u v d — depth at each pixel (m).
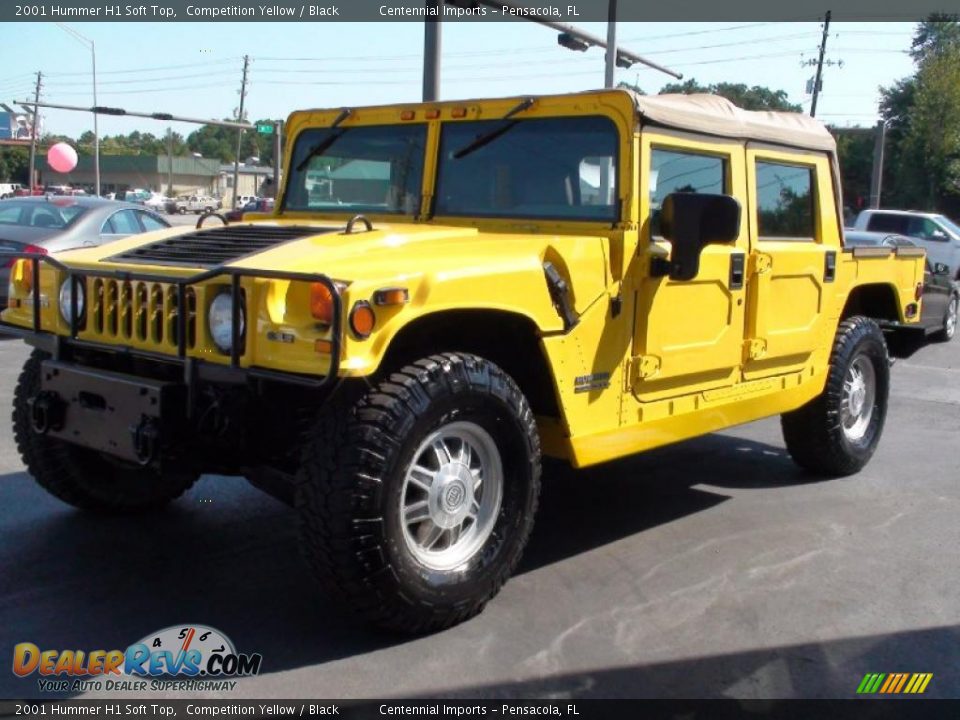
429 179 4.93
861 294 6.70
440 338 4.02
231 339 3.49
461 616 3.83
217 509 5.20
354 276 3.37
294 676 3.45
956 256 20.50
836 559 4.79
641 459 6.71
